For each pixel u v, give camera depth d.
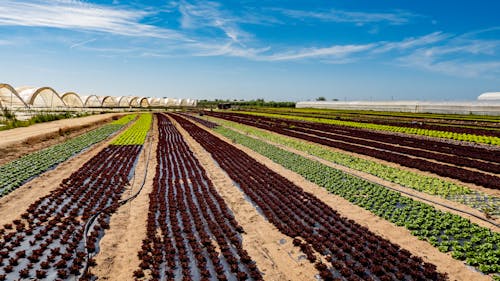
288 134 39.84
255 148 31.84
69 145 31.95
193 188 18.48
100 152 29.77
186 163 25.77
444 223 12.77
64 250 11.43
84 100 108.81
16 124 41.88
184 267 10.37
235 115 81.50
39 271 9.79
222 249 11.49
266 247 11.90
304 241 12.27
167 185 19.61
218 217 14.29
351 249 11.30
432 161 23.53
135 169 23.66
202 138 40.41
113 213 15.00
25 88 67.81
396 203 15.70
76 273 10.02
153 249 11.51
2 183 18.08
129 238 12.47
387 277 9.60
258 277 9.84
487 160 22.83
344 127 45.03
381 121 48.66
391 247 11.50
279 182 19.58
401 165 22.69
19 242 11.76
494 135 31.94
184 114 96.00
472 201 15.23
